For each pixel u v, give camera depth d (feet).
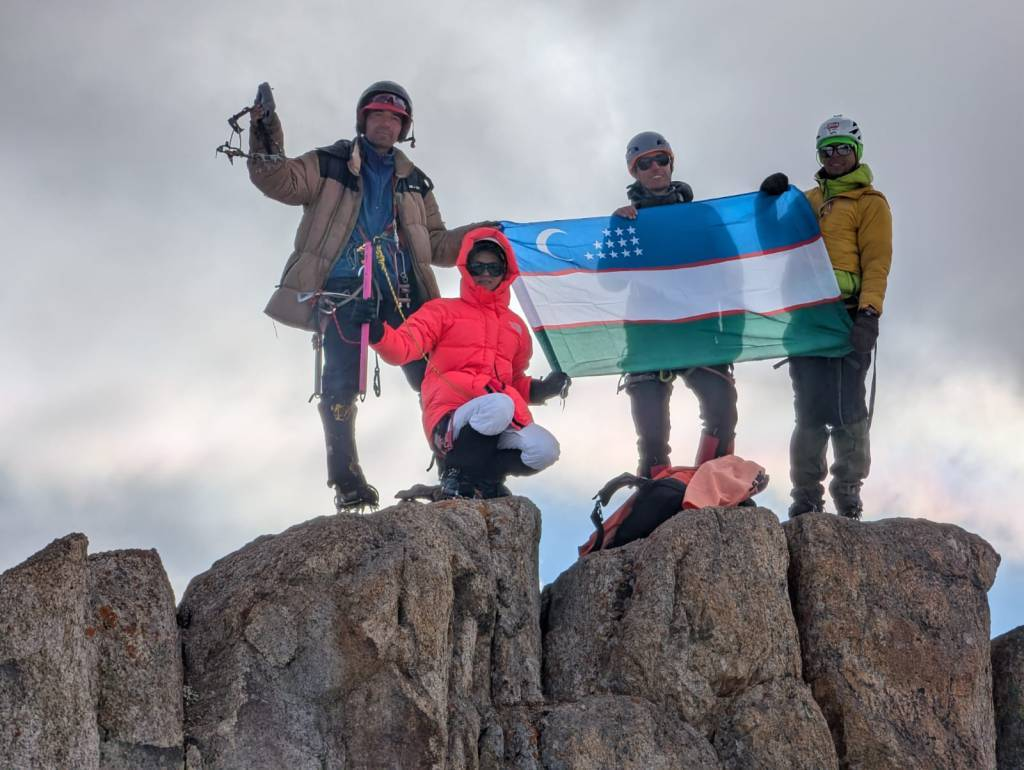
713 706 28.04
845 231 32.42
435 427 30.45
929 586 29.32
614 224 33.27
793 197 33.17
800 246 32.76
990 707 29.19
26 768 23.54
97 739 24.34
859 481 32.19
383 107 31.94
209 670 25.86
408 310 31.86
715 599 28.35
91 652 24.79
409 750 25.89
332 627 26.12
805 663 28.81
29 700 23.79
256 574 26.53
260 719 25.53
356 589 26.25
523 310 32.60
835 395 32.07
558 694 28.45
